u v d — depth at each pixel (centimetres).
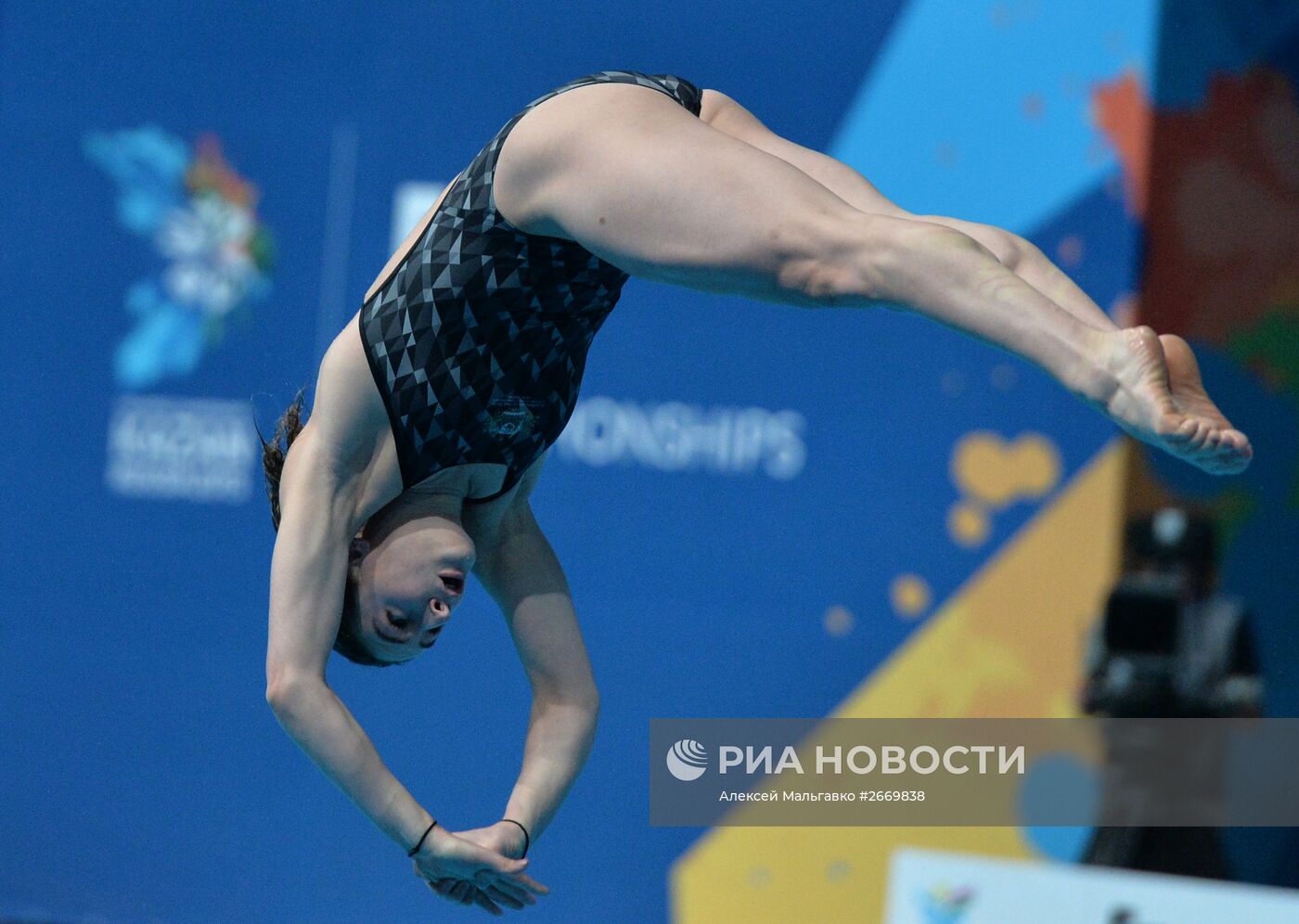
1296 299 1816
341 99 1988
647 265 834
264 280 2003
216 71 2020
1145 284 1817
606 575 1908
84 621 2028
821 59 1878
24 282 2056
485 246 913
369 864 1977
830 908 1870
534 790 1016
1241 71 1823
